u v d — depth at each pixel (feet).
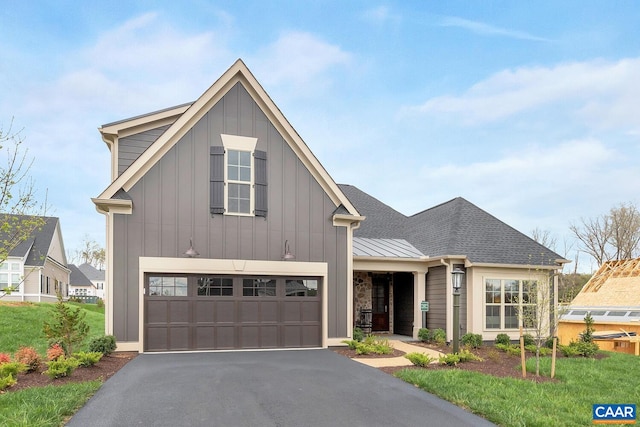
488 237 52.70
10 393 21.93
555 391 26.18
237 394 23.67
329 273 42.96
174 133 38.91
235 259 40.04
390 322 58.65
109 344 34.60
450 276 48.67
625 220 128.77
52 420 18.26
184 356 35.63
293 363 33.12
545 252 53.11
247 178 41.32
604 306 74.28
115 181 36.99
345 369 31.14
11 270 88.22
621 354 44.83
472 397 23.39
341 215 43.04
